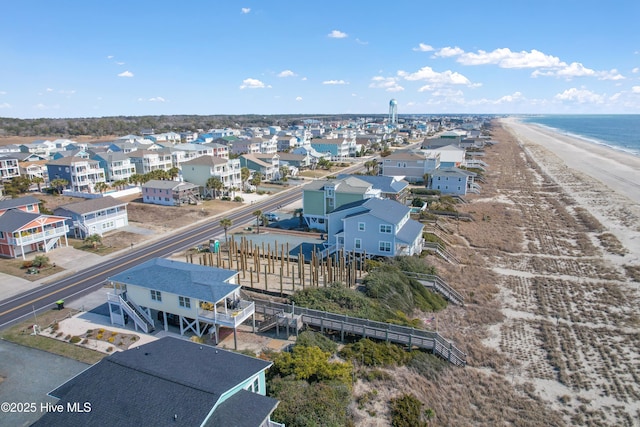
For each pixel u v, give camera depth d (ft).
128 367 75.05
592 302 153.48
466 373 110.22
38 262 179.32
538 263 191.93
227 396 69.87
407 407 90.22
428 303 148.87
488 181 391.04
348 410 88.22
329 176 422.41
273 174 414.21
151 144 499.92
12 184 324.39
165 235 229.66
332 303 135.13
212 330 119.03
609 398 102.68
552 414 95.91
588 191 344.28
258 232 233.76
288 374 96.89
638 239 223.10
